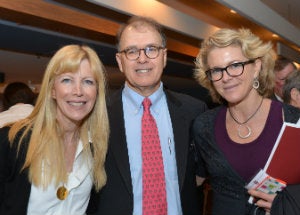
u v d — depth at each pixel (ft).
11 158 4.56
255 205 4.58
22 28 12.25
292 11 18.33
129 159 5.61
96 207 5.47
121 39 5.95
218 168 4.87
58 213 4.82
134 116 5.92
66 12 10.87
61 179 4.72
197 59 5.22
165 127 5.95
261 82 4.90
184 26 13.04
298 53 22.08
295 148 4.04
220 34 4.60
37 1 9.85
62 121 4.91
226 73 4.54
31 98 10.27
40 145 4.61
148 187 5.47
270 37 18.43
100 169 5.23
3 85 30.55
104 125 5.31
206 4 13.64
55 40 14.03
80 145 5.12
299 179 4.17
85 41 14.64
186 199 5.78
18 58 19.62
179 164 5.66
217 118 5.15
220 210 4.91
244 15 12.63
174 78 31.35
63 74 4.64
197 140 5.31
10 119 8.42
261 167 4.51
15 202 4.54
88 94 4.78
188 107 6.15
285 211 4.11
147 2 10.94
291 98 6.92
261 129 4.64
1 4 8.84
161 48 5.88
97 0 9.02
